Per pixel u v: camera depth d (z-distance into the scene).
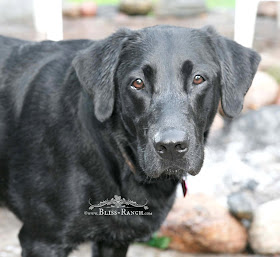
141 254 4.51
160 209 3.64
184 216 4.53
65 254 3.63
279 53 8.24
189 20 11.16
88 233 3.56
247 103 6.50
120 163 3.50
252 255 4.55
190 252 4.56
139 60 3.30
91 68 3.42
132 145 3.45
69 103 3.50
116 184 3.49
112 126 3.47
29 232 3.67
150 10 12.09
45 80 3.65
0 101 3.78
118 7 12.60
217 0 14.64
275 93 6.69
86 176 3.45
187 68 3.25
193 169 3.17
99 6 13.24
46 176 3.53
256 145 6.09
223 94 3.44
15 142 3.67
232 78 3.46
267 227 4.52
